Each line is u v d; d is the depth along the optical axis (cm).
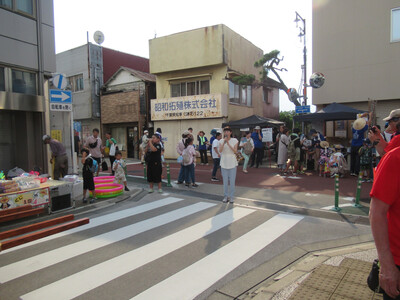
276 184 966
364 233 518
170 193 856
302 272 375
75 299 324
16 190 603
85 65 2217
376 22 1201
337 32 1280
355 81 1252
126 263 411
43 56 1039
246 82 1667
